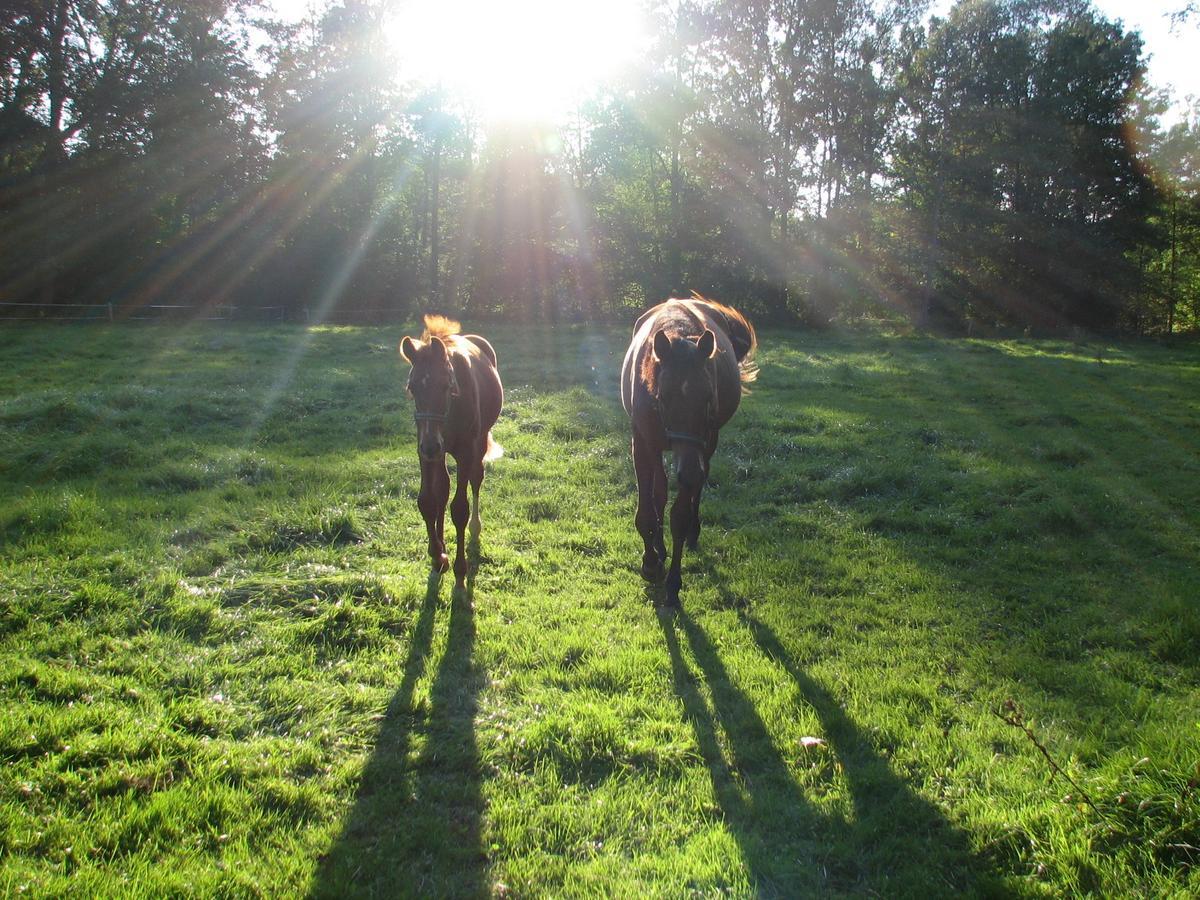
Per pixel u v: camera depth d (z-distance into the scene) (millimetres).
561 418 11219
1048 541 6641
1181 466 9164
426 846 2986
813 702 4070
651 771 3510
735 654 4641
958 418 11906
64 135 29562
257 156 34531
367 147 36938
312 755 3514
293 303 34406
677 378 4676
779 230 36594
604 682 4297
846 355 21016
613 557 6285
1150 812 2943
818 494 8023
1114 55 34500
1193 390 15430
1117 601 5422
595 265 37062
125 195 30484
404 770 3482
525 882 2807
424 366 5031
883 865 2926
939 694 4199
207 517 6438
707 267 34938
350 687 4129
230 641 4559
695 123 33750
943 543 6680
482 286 37438
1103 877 2729
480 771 3480
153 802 3104
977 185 34656
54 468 7668
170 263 32062
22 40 27984
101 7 29859
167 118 31453
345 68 37250
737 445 9773
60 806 3062
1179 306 40094
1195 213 38594
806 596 5543
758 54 33000
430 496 5207
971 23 34000
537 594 5508
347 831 3070
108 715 3664
